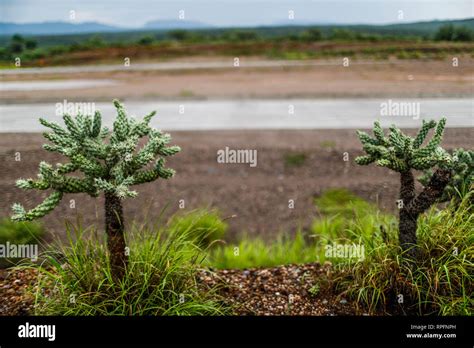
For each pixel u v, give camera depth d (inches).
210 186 233.6
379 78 433.4
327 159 266.5
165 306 106.6
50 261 114.4
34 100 332.8
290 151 279.7
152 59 838.5
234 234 182.9
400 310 111.7
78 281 103.6
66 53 446.3
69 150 98.9
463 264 111.0
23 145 249.3
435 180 105.8
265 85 649.0
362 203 165.9
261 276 129.8
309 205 206.1
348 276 120.2
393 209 177.5
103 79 529.0
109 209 103.3
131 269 103.4
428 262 113.7
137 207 205.9
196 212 190.7
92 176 101.4
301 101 464.1
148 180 104.5
